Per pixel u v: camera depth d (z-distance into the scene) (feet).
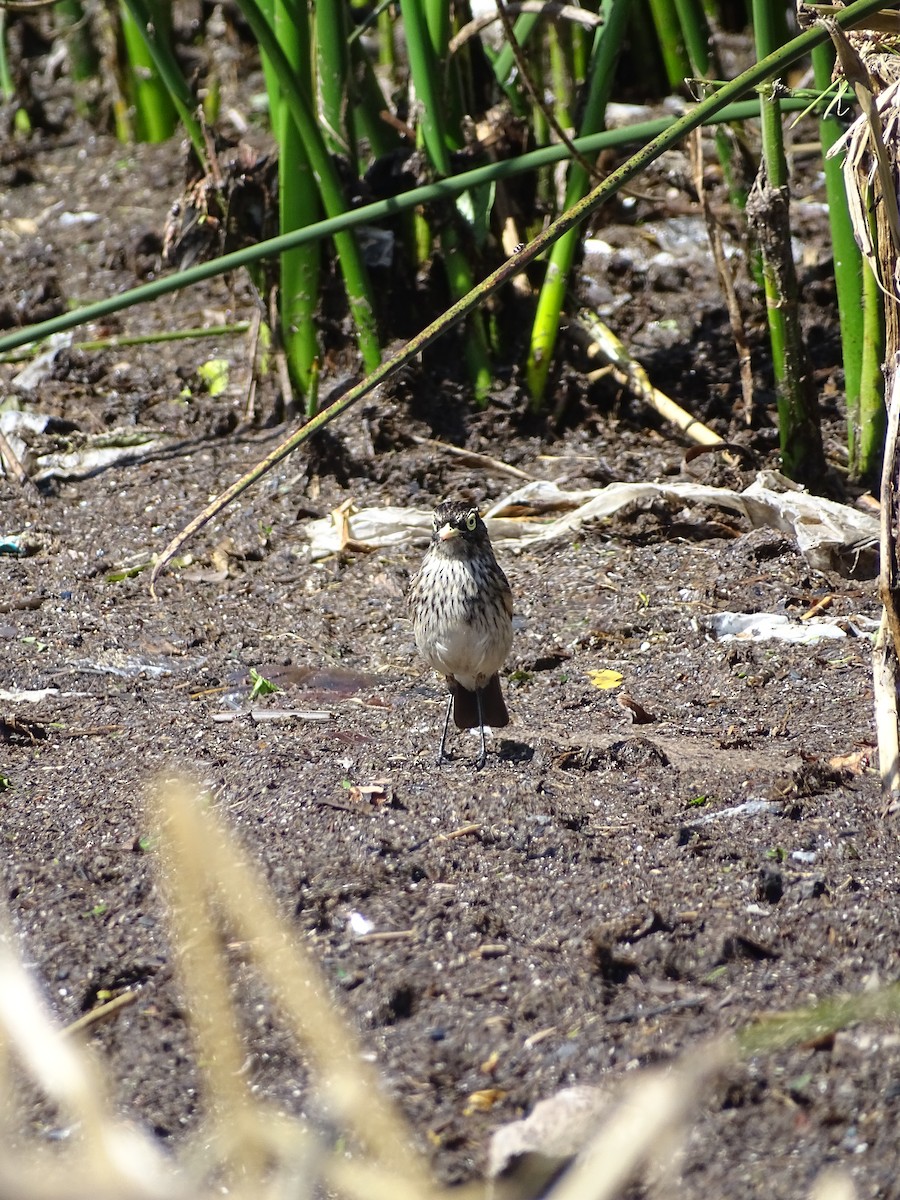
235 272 58.49
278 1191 16.28
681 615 38.83
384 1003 21.06
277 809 27.04
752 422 48.08
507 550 43.88
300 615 40.73
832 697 33.47
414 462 47.52
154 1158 17.88
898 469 25.43
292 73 44.29
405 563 43.34
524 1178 17.46
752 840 25.72
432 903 23.77
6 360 55.52
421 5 45.93
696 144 45.39
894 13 25.85
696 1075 15.62
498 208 50.72
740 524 43.52
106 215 64.49
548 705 34.55
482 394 49.80
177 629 39.70
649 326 53.57
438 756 30.73
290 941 22.00
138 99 70.08
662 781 28.66
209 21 76.74
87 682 36.37
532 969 21.93
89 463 49.49
